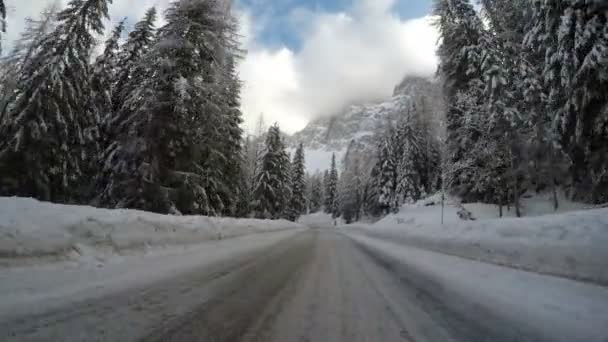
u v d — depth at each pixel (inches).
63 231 200.8
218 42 583.2
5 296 122.2
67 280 155.6
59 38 642.2
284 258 313.1
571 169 671.8
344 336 115.5
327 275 234.2
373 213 2073.1
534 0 561.9
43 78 602.2
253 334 111.0
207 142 625.6
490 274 238.1
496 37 804.6
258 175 1486.2
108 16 682.2
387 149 1879.9
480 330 128.4
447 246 389.1
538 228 257.8
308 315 136.6
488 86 800.9
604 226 207.2
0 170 570.6
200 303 141.8
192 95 535.8
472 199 1075.3
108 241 232.1
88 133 670.5
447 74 1104.8
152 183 530.9
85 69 665.6
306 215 3868.1
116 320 112.2
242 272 222.7
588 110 506.0
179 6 568.1
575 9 485.1
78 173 650.2
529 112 770.2
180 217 377.1
